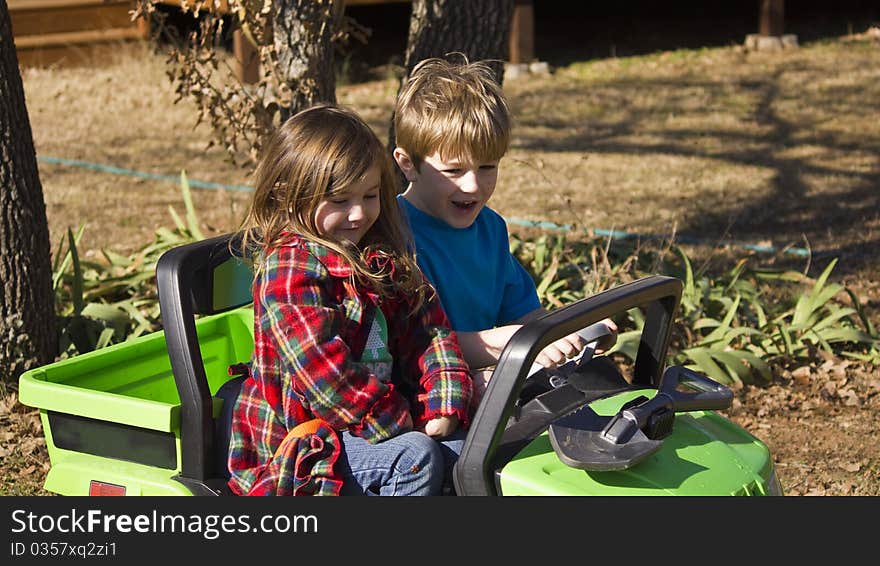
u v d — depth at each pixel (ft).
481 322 10.09
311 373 8.07
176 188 28.35
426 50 17.67
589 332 8.97
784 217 25.96
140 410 8.53
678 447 8.25
